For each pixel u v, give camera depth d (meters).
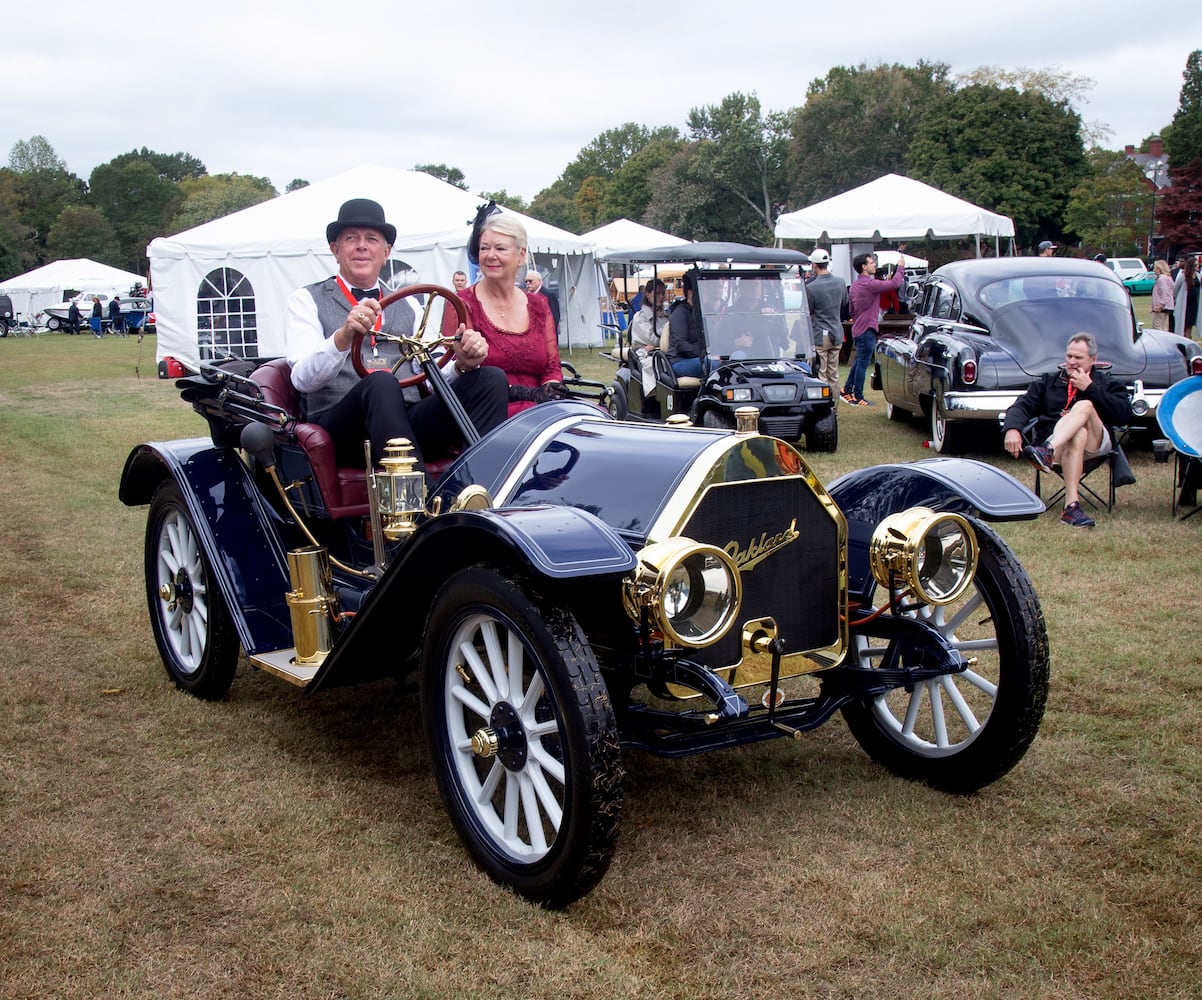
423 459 3.92
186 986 2.38
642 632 2.77
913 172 59.47
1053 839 3.01
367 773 3.50
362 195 17.12
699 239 74.50
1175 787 3.31
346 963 2.46
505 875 2.77
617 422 3.40
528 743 2.72
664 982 2.39
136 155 146.38
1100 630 4.77
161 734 3.84
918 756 3.39
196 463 4.12
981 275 10.34
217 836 3.06
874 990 2.35
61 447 10.60
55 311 40.59
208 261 16.66
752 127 71.00
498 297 4.38
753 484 2.91
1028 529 6.67
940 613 3.50
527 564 2.51
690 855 2.95
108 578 5.87
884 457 9.46
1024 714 3.11
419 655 3.41
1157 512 7.07
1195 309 18.34
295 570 3.55
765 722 3.04
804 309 10.34
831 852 2.96
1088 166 57.69
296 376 3.87
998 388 9.25
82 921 2.63
